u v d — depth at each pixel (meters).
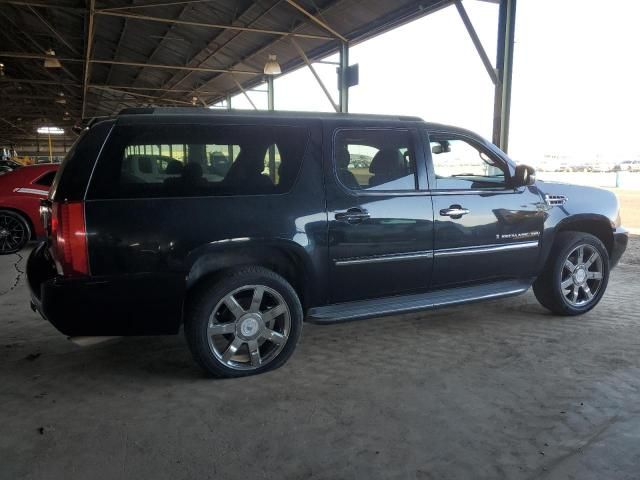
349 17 13.26
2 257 7.80
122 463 2.55
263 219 3.45
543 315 4.96
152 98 30.64
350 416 3.02
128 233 3.16
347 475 2.46
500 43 9.54
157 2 13.77
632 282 6.29
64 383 3.48
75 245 3.08
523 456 2.61
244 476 2.45
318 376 3.58
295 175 3.61
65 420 2.98
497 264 4.43
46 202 3.47
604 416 3.01
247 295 3.54
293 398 3.25
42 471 2.48
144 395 3.30
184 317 3.44
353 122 3.87
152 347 4.15
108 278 3.14
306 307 3.79
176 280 3.26
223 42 17.80
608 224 5.04
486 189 4.36
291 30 14.91
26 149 65.12
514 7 9.38
